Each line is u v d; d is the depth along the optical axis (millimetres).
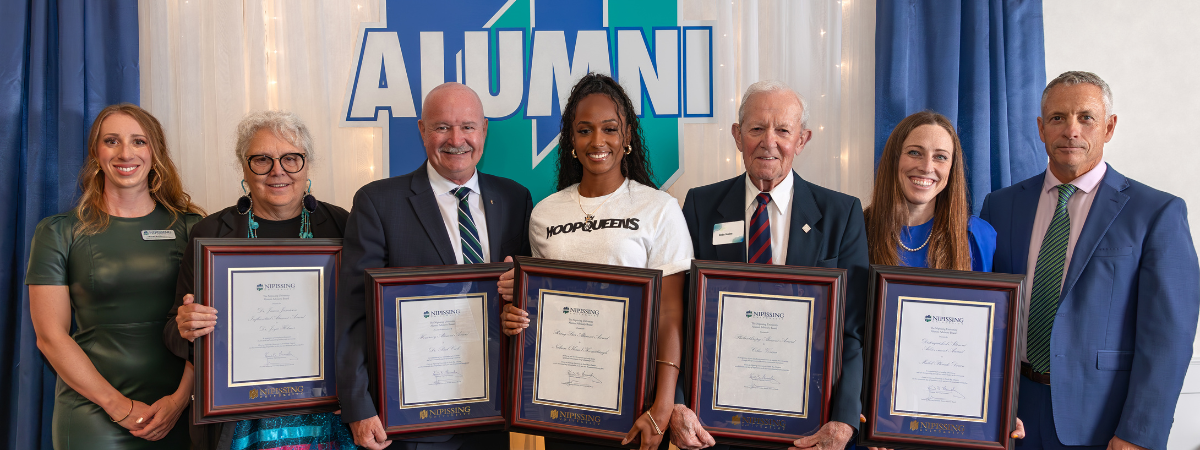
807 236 1757
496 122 2488
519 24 2480
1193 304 1785
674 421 1591
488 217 1892
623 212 1733
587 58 2482
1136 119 2557
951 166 1875
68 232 1977
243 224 1904
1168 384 1755
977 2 2414
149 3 2463
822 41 2508
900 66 2393
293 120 1883
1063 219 1933
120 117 1966
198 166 2469
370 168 2506
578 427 1587
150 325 1993
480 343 1685
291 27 2463
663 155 2500
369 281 1609
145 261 1986
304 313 1730
